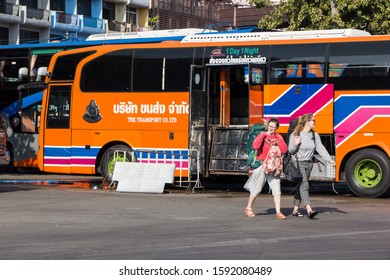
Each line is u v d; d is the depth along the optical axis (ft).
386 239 46.34
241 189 85.61
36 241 45.55
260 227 52.03
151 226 52.60
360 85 75.51
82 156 88.28
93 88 87.81
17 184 90.33
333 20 118.01
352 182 76.13
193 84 81.00
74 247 43.27
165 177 77.92
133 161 84.48
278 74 78.79
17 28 207.62
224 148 80.89
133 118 85.20
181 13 265.54
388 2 119.96
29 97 105.50
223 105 82.64
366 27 121.70
